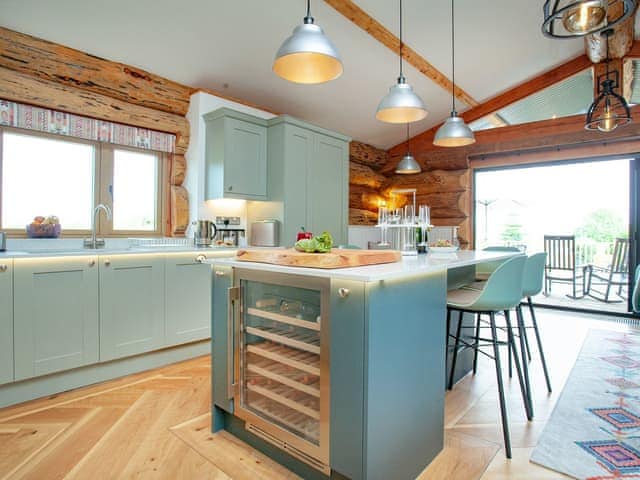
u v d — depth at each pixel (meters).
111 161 3.46
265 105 4.54
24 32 2.81
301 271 1.52
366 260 1.69
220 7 3.01
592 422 2.15
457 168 5.77
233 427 2.02
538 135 5.04
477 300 1.96
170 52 3.37
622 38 3.82
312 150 4.24
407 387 1.61
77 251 2.64
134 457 1.80
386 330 1.47
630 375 2.87
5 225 2.87
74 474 1.65
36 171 3.02
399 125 5.69
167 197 3.86
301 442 1.62
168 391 2.58
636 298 3.37
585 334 4.02
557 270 5.37
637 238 4.65
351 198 5.97
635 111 4.41
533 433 2.04
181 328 3.18
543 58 4.50
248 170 3.84
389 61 4.12
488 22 3.69
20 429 2.04
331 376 1.50
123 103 3.39
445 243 2.83
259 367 1.88
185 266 3.20
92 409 2.29
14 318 2.32
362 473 1.40
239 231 3.96
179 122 3.78
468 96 5.09
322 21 3.41
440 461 1.79
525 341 3.21
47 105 2.95
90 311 2.65
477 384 2.73
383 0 3.25
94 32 2.98
